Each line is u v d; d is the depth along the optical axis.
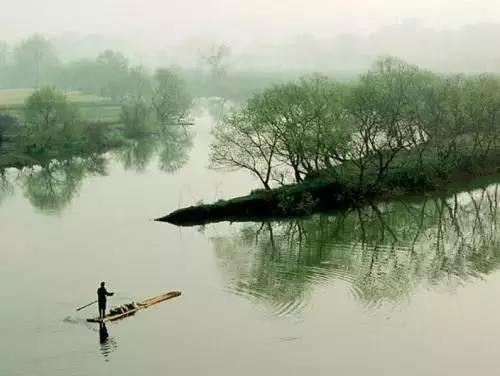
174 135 161.88
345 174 86.88
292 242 68.06
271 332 46.16
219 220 77.75
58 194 95.31
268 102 82.94
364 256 62.97
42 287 54.81
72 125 135.38
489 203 85.06
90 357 42.56
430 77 106.56
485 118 101.69
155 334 45.81
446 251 64.56
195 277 56.84
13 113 164.62
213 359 42.41
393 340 45.16
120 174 110.75
